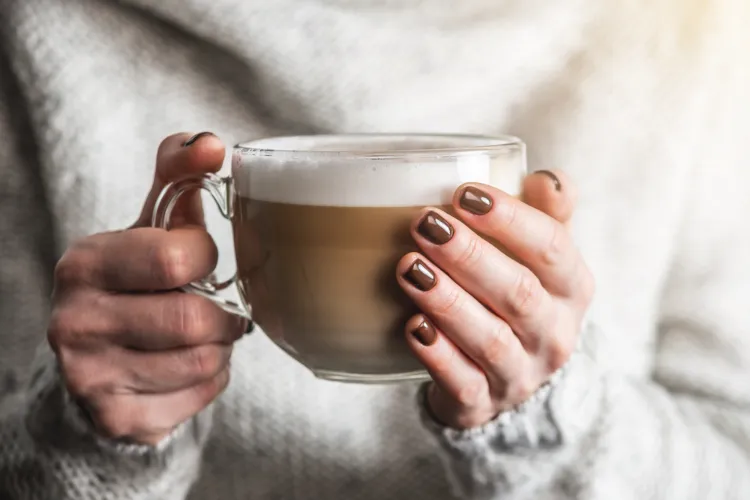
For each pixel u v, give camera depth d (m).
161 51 0.62
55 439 0.48
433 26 0.63
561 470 0.50
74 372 0.45
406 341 0.40
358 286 0.39
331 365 0.42
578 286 0.44
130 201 0.61
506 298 0.41
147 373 0.45
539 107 0.67
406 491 0.62
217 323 0.44
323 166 0.39
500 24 0.64
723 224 0.70
